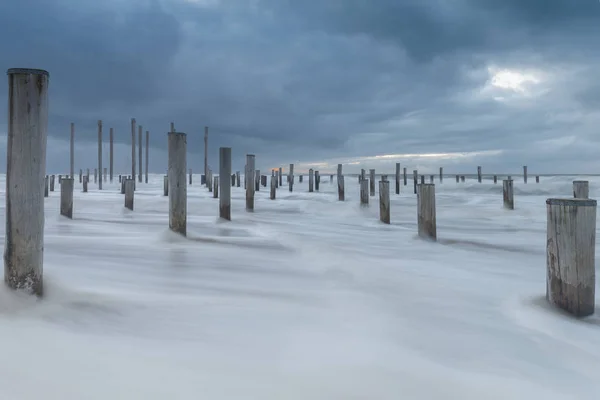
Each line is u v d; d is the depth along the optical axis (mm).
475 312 3656
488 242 8656
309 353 2555
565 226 3625
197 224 10570
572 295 3578
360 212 15719
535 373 2482
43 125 3287
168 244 6719
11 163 3191
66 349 2375
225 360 2395
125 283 3965
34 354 2271
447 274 5332
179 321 3064
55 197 18906
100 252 5668
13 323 2734
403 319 3311
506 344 2916
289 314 3334
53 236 7168
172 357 2381
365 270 4977
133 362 2268
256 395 2008
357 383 2191
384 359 2498
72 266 4539
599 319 3545
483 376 2377
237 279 4484
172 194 7348
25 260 3176
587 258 3596
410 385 2211
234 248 6648
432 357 2613
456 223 12922
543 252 7508
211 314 3254
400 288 4320
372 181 23984
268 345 2676
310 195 23016
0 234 7055
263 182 39406
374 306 3604
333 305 3623
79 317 3000
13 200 3178
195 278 4422
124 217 11852
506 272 5668
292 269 5125
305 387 2117
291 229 9828
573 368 2584
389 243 8102
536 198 23078
